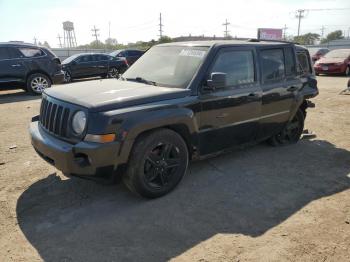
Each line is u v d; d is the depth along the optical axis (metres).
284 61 5.43
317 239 3.21
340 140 6.32
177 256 2.96
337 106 9.44
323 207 3.81
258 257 2.95
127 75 4.90
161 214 3.63
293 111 5.65
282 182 4.45
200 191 4.16
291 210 3.74
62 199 3.96
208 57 4.31
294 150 5.72
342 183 4.45
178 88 4.11
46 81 12.21
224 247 3.09
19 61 11.55
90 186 4.28
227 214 3.64
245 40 5.24
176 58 4.58
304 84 5.80
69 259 2.93
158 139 3.79
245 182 4.43
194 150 4.28
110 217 3.57
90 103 3.49
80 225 3.43
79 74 17.11
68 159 3.46
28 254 3.00
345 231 3.35
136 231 3.32
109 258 2.94
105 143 3.40
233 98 4.52
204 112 4.21
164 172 3.96
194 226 3.41
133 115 3.55
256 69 4.90
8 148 5.72
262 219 3.55
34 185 4.32
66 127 3.61
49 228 3.38
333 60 19.20
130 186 3.80
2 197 3.99
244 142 5.00
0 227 3.40
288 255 2.98
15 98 11.40
